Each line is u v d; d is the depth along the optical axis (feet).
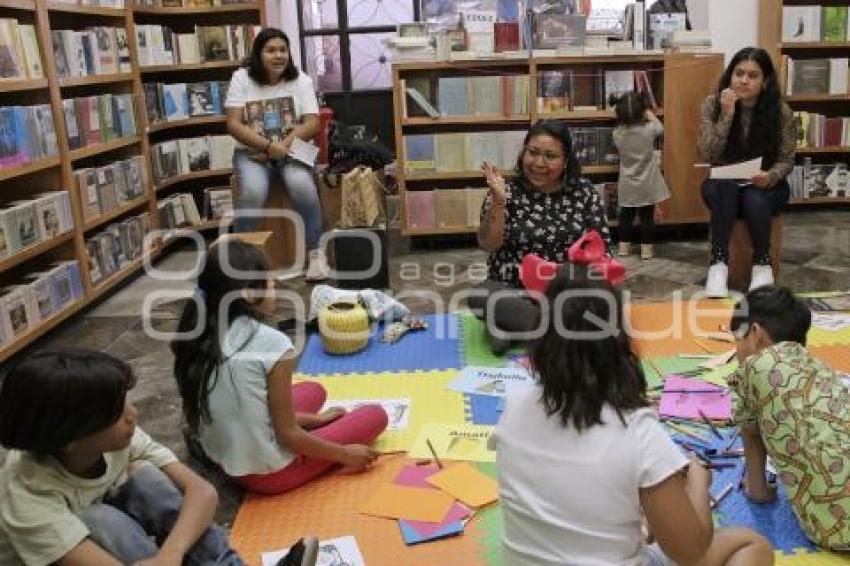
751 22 17.92
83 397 4.32
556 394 4.16
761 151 12.82
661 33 16.08
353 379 9.50
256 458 6.81
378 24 21.24
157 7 16.89
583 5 16.52
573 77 15.89
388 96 21.44
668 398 8.35
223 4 17.19
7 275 12.03
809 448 5.80
